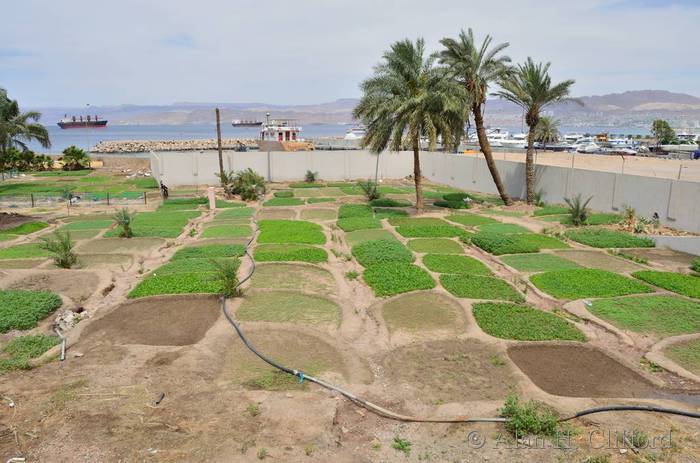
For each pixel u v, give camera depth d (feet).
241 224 72.28
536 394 26.25
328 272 48.47
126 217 62.64
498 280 44.96
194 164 117.29
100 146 275.18
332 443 21.90
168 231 66.08
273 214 81.30
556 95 79.10
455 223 71.82
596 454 21.17
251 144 294.46
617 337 33.78
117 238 62.69
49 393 26.02
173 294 40.91
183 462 20.38
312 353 31.14
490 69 77.97
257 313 37.68
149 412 24.12
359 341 33.35
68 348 31.81
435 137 68.69
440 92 68.08
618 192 71.31
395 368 29.45
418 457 21.21
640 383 28.07
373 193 94.12
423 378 28.19
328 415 23.91
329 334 33.81
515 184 93.35
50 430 22.65
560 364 30.19
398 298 40.73
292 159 124.26
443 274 46.80
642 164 129.80
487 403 25.23
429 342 32.86
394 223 71.15
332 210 84.79
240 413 24.04
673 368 29.27
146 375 27.91
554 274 46.32
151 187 115.14
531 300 41.22
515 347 32.22
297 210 84.94
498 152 182.80
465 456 21.24
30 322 34.99
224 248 56.29
